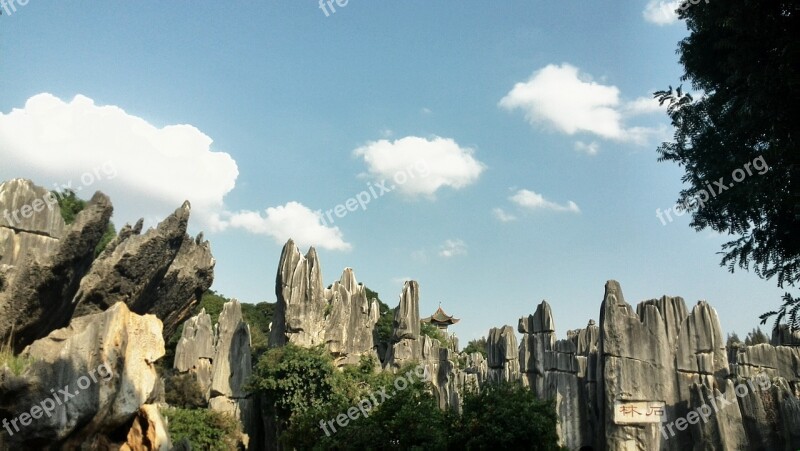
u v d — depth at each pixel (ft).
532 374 155.12
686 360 129.70
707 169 67.21
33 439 68.95
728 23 55.47
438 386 179.22
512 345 161.17
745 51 56.49
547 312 157.28
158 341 86.74
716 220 69.31
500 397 102.37
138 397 81.20
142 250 85.51
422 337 195.21
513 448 97.45
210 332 188.85
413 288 192.44
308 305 170.60
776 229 62.18
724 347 129.08
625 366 130.31
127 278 85.76
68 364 72.18
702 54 64.80
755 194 57.67
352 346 181.98
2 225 85.61
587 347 164.14
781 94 53.47
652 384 128.88
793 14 53.16
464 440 99.71
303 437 115.14
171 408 150.10
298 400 142.72
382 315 273.54
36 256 74.18
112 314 77.10
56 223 90.84
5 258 83.92
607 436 128.98
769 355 140.77
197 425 138.72
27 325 76.13
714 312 130.93
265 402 155.12
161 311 98.73
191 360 181.06
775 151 54.75
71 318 83.76
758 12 54.29
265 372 149.48
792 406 121.29
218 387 161.58
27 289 74.18
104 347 74.84
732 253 65.51
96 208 75.97
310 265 176.04
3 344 74.79
